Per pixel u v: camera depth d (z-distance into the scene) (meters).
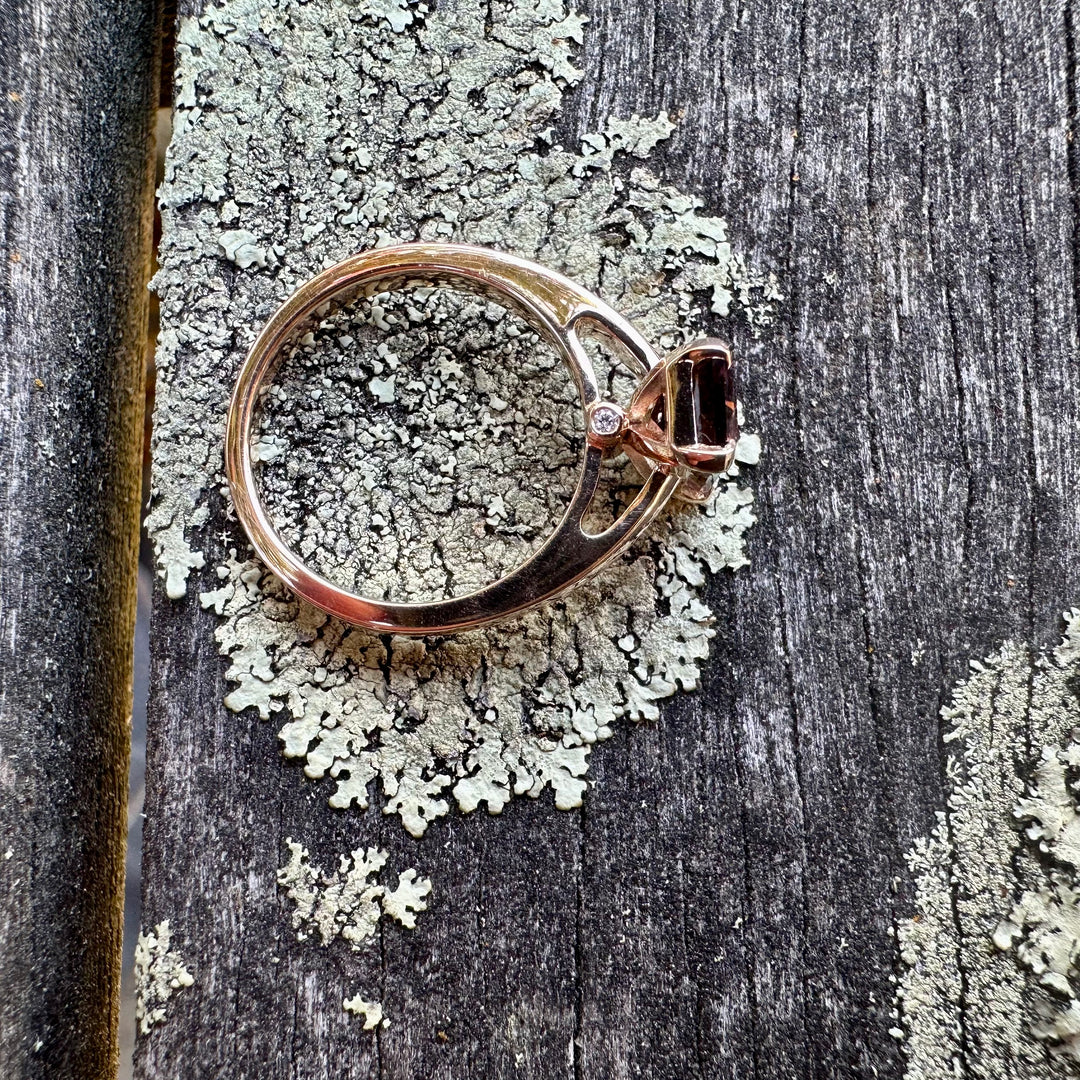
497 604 0.06
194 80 0.07
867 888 0.07
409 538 0.07
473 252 0.06
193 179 0.07
